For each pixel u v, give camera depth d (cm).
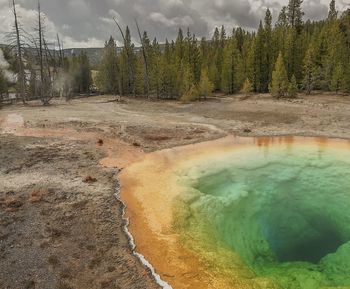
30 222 1538
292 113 3719
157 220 1608
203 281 1218
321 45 5684
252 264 1397
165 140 2841
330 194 1970
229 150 2622
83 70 7150
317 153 2527
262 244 1555
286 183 2103
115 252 1352
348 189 2002
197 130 3136
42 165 2216
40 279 1202
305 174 2206
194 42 6469
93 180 1992
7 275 1220
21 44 4753
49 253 1334
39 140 2755
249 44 6372
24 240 1410
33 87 6225
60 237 1436
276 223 1736
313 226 1730
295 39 5981
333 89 5059
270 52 5875
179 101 5200
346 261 1405
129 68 6197
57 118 3594
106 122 3419
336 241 1625
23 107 4584
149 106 4747
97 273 1235
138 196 1838
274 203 1895
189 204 1778
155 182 2019
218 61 6538
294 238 1639
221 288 1186
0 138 2794
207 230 1563
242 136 2967
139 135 2955
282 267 1401
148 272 1249
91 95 6650
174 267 1284
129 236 1466
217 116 3816
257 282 1223
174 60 6062
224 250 1420
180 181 2045
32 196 1764
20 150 2497
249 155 2517
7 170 2117
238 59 5825
